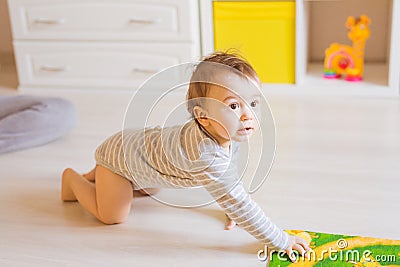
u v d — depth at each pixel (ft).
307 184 5.29
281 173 5.54
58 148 6.40
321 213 4.75
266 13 7.81
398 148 6.04
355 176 5.41
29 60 8.70
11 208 5.04
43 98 6.72
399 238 4.33
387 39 8.89
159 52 8.20
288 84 8.06
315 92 7.93
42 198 5.22
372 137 6.38
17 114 6.35
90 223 4.75
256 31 7.94
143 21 8.06
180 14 7.94
